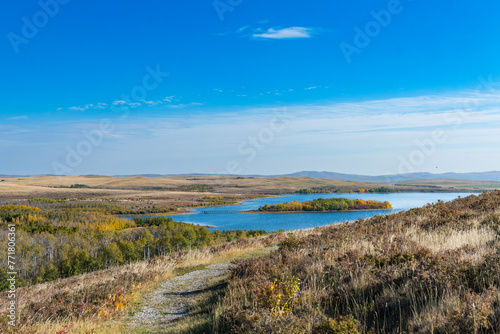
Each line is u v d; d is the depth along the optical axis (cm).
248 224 12025
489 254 593
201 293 1012
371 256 766
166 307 923
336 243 1053
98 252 6812
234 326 546
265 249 1914
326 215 12669
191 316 779
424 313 449
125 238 7688
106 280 1243
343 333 436
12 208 11644
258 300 631
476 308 411
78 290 1078
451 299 464
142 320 827
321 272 761
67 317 849
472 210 1538
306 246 1130
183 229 7388
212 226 12206
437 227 1230
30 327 766
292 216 13650
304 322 484
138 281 1220
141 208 19438
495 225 1058
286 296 618
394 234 1140
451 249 721
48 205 17612
